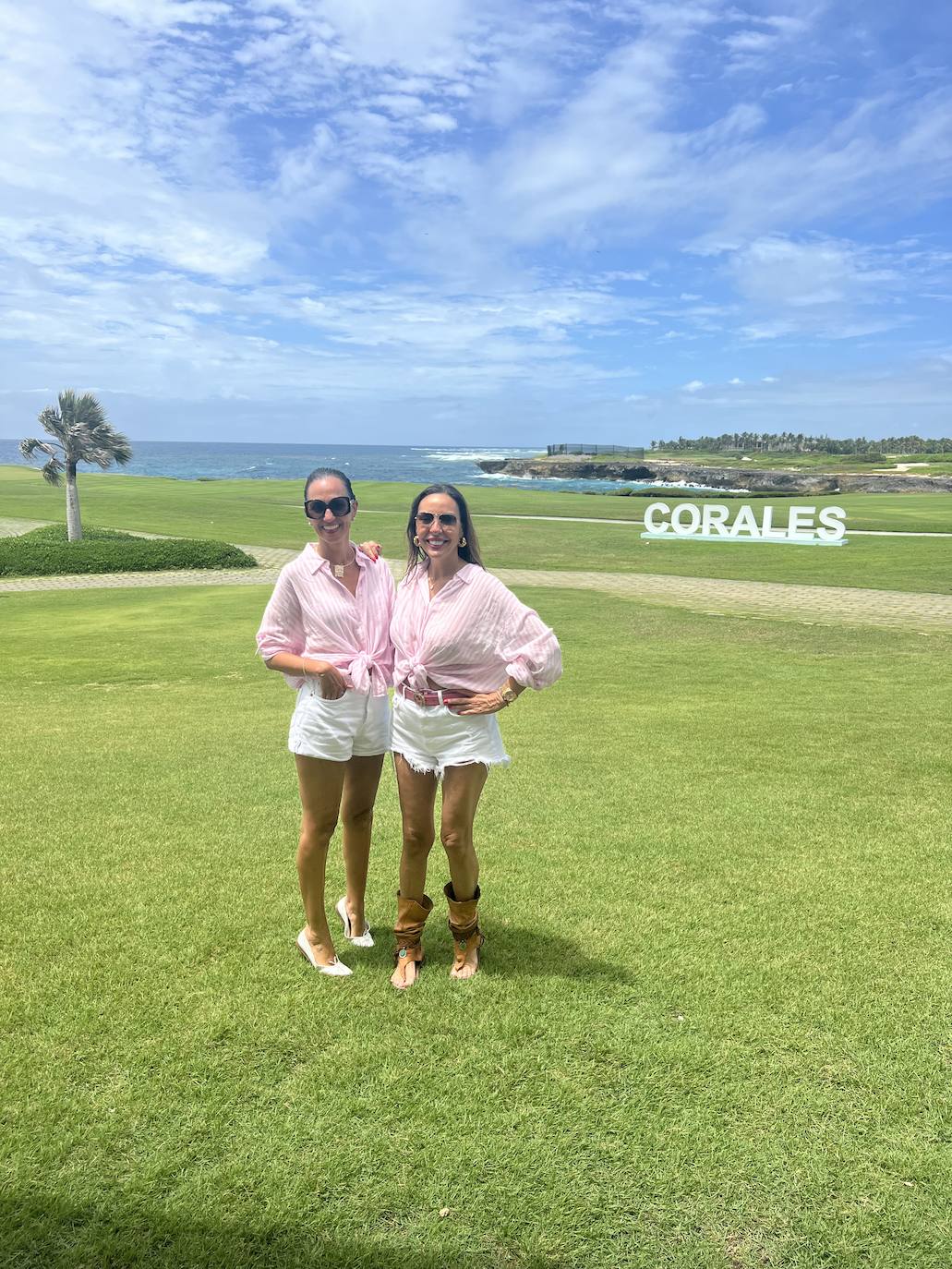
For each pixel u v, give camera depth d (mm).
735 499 60344
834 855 4227
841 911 3572
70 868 4039
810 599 18328
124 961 3111
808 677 10086
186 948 3225
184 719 8078
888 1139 2219
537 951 3217
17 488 59844
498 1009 2818
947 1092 2404
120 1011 2762
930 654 11961
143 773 5922
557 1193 2035
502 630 2855
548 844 4395
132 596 20719
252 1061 2518
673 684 9703
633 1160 2141
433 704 2877
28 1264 1801
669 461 121500
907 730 7152
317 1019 2744
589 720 7695
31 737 7250
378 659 2967
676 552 28266
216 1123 2248
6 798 5289
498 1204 1999
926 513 42969
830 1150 2180
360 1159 2129
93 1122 2234
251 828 4680
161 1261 1821
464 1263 1835
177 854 4246
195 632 14703
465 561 2969
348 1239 1891
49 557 26484
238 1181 2045
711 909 3588
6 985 2924
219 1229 1906
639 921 3477
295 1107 2316
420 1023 2729
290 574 2959
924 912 3553
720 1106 2340
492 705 2824
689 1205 2002
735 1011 2799
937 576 21875
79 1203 1967
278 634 2980
